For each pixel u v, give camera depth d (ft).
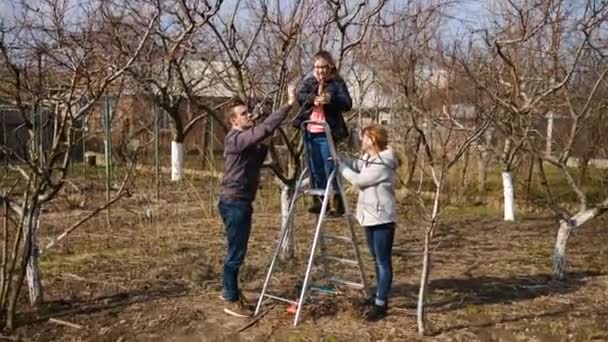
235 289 18.45
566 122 31.91
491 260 25.48
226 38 21.50
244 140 16.76
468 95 24.20
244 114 17.38
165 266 23.22
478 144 30.30
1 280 16.93
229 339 16.29
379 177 16.81
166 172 51.29
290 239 23.99
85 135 20.15
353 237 17.98
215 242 27.66
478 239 30.19
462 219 35.68
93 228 29.99
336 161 17.03
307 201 35.94
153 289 20.34
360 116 35.86
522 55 26.03
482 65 23.02
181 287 20.59
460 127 17.29
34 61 16.53
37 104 16.33
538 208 39.19
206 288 20.45
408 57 30.81
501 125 25.09
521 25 22.48
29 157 17.44
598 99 27.43
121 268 22.91
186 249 26.22
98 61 17.10
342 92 17.08
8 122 34.53
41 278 21.24
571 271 23.97
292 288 20.26
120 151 40.06
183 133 48.67
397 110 37.83
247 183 17.49
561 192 43.68
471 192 40.81
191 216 34.01
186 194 41.75
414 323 17.56
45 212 33.68
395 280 22.04
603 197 41.42
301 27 21.47
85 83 16.38
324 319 17.56
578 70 24.02
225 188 17.58
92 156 56.65
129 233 29.30
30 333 16.52
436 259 25.53
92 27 19.29
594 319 18.44
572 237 30.83
